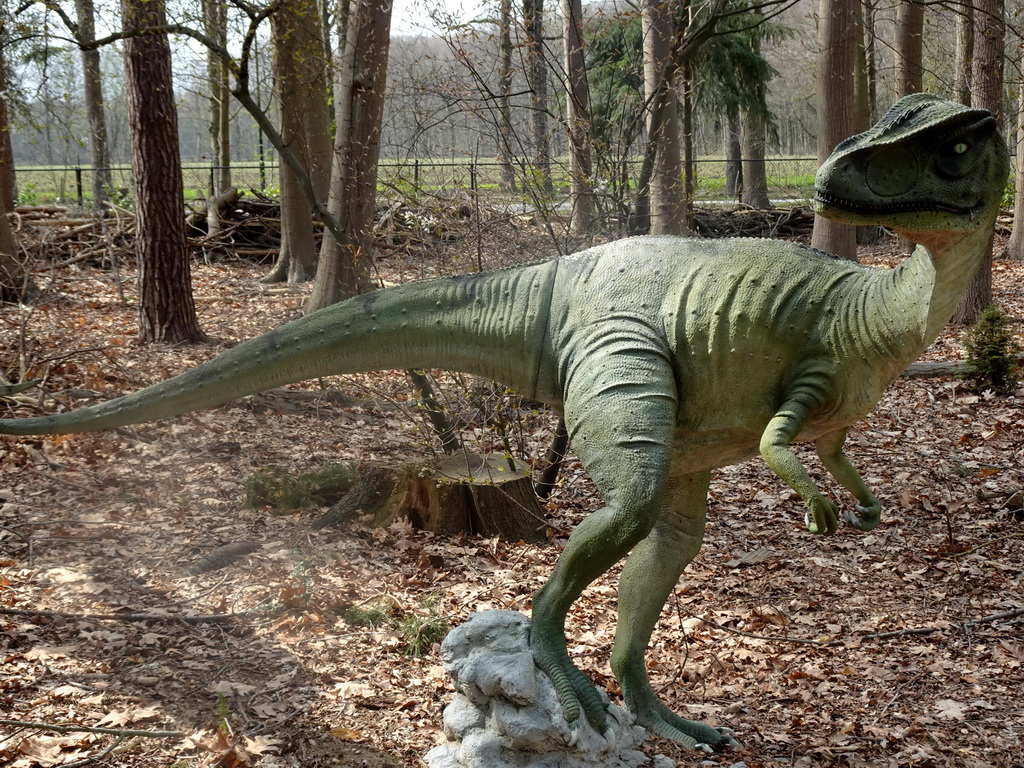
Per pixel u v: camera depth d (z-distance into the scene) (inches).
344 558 280.7
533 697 148.9
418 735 189.0
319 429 387.2
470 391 319.3
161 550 273.4
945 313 137.9
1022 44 564.7
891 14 1037.2
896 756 190.5
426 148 338.6
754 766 181.5
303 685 207.0
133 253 773.9
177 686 201.9
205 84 694.5
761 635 249.0
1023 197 782.5
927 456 378.6
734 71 1059.3
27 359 405.7
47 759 171.0
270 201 893.2
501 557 294.7
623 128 351.9
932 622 257.1
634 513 142.6
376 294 162.2
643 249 155.6
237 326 573.9
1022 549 301.3
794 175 1352.1
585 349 151.2
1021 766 188.1
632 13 360.2
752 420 151.1
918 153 127.1
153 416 156.3
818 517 137.9
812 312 146.4
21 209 856.9
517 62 346.9
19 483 314.0
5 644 211.3
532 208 358.9
